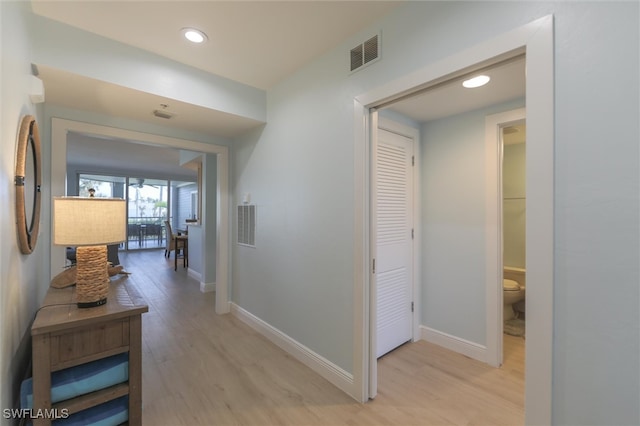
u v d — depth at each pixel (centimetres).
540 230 120
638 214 101
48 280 245
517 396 205
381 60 188
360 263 200
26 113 168
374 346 203
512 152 376
